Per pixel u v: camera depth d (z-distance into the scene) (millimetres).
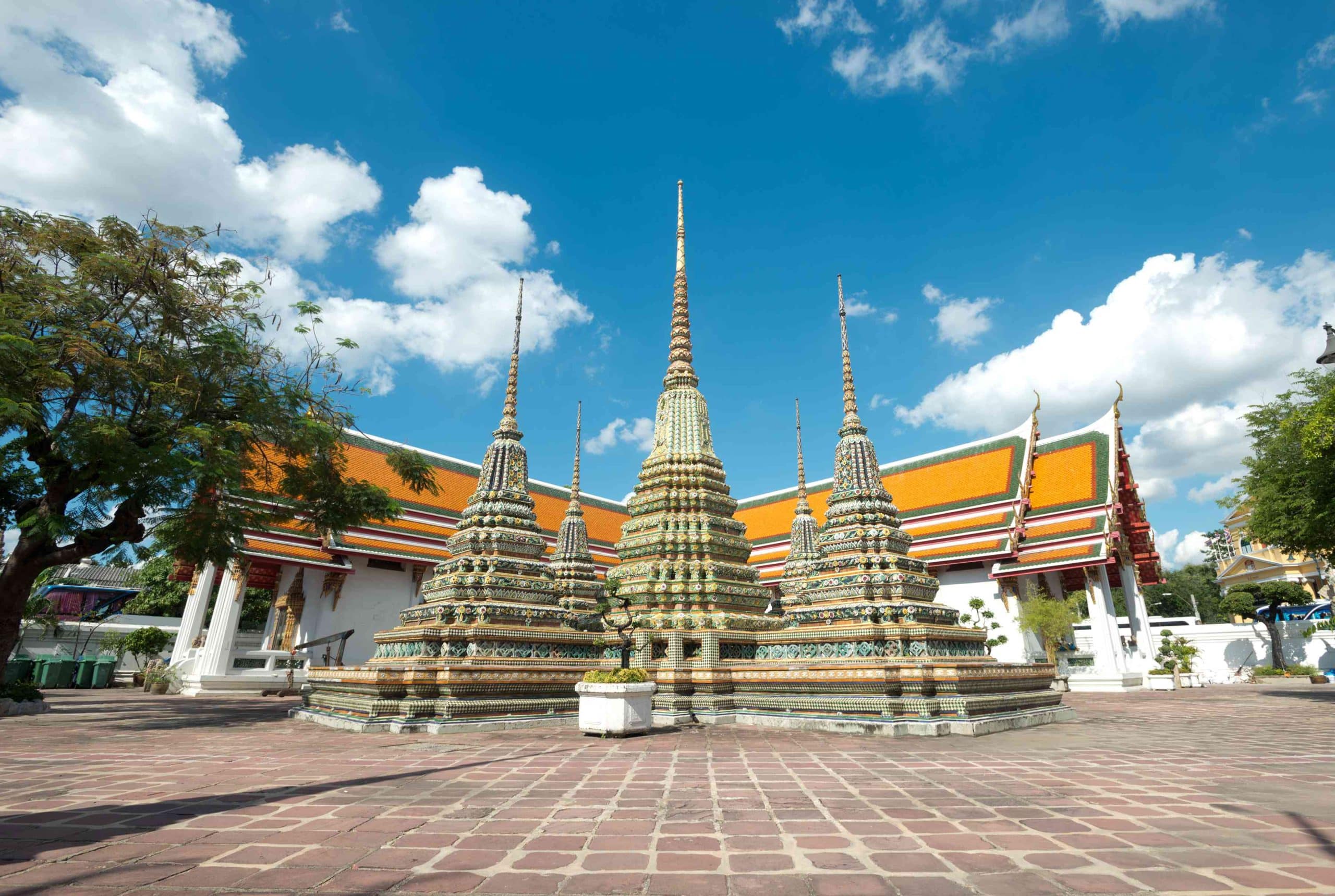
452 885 4453
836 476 18562
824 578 17266
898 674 14242
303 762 9500
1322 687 32656
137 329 16734
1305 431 21891
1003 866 4848
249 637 43469
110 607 39094
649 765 9344
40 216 16344
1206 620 73688
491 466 18375
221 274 17750
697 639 17406
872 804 6863
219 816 6258
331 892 4312
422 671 14352
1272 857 5031
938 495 39344
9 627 17344
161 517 17969
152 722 16062
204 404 16922
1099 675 32938
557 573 20766
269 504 27750
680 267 23266
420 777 8359
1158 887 4406
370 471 36031
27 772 8656
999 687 15539
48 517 16188
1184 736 13039
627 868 4812
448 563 17406
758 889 4406
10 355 13445
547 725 15148
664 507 20188
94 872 4656
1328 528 23281
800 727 14969
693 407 21625
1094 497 34625
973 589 36844
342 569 32656
